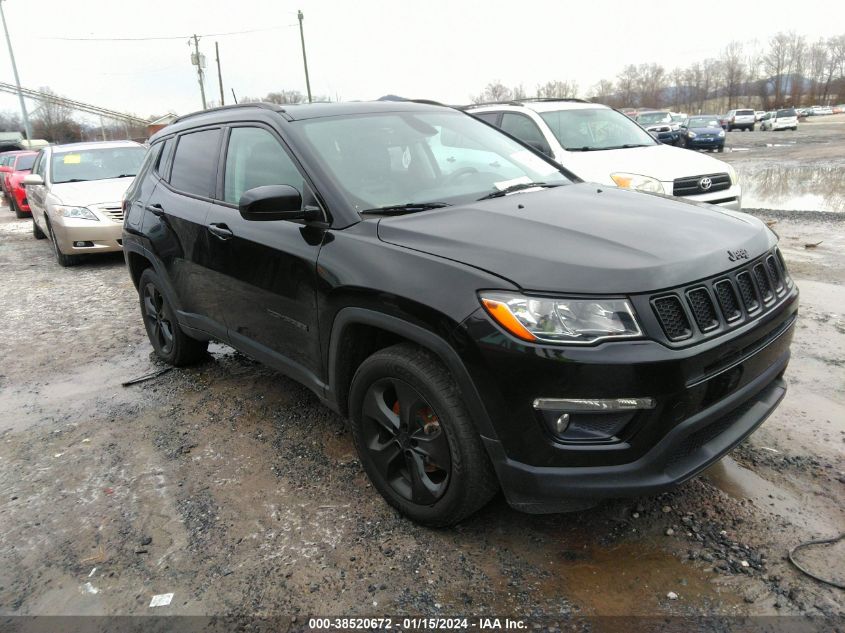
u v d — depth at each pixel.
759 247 2.64
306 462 3.31
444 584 2.40
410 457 2.65
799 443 3.20
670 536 2.58
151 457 3.46
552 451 2.21
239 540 2.72
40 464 3.47
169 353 4.71
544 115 7.56
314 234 2.90
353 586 2.42
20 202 15.48
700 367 2.19
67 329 5.96
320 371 3.02
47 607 2.41
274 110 3.45
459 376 2.31
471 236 2.49
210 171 3.82
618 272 2.18
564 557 2.51
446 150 3.51
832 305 5.23
